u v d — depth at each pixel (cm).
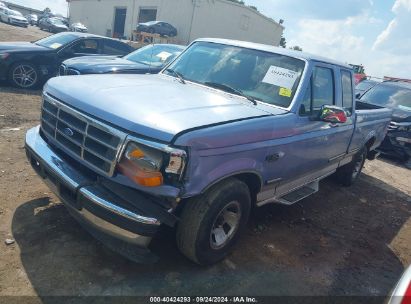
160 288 309
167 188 274
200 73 437
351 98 529
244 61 428
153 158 270
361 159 660
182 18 3312
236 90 395
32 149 341
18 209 387
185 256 335
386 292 365
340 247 438
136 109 292
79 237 354
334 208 556
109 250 343
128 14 3825
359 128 566
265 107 372
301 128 390
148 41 3023
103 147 289
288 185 427
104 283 303
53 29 3616
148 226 274
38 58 995
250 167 331
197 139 277
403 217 573
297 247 416
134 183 276
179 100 330
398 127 902
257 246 399
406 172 857
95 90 327
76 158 311
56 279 298
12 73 971
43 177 335
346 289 357
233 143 305
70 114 316
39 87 1030
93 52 1076
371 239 475
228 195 317
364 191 666
